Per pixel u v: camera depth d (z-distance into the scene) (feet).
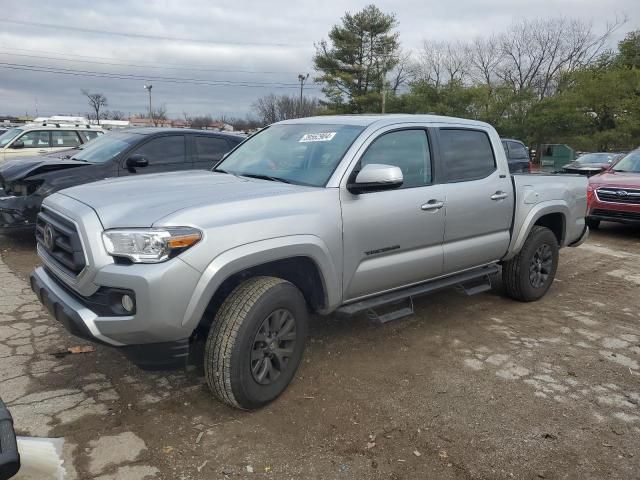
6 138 41.16
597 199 33.58
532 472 9.51
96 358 13.28
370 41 158.61
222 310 10.55
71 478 8.87
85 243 9.82
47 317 15.96
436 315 17.33
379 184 11.78
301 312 11.58
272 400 11.35
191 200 10.51
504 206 16.63
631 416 11.46
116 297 9.68
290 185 12.25
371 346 14.67
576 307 18.78
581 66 159.53
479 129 16.65
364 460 9.68
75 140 41.83
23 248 25.02
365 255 12.76
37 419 10.53
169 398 11.53
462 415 11.26
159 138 26.30
